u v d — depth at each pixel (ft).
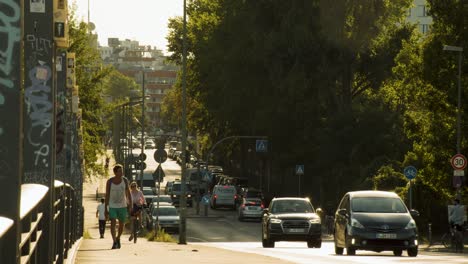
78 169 269.44
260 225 577.84
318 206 644.69
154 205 500.33
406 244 209.77
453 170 383.04
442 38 380.37
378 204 222.07
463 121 380.17
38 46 71.97
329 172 571.28
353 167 535.60
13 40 38.24
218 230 529.86
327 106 596.70
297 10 572.10
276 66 579.89
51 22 71.31
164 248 195.52
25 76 72.49
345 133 544.62
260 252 228.22
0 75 38.09
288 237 290.15
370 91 634.84
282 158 616.39
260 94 634.02
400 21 618.03
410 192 349.61
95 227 563.07
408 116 411.13
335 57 579.89
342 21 573.74
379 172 466.70
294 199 308.40
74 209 186.60
